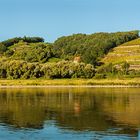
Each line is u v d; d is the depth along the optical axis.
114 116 79.94
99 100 117.31
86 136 59.16
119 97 128.25
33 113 85.56
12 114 83.88
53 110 91.31
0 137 58.62
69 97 129.38
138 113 84.62
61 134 60.56
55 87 196.88
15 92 156.88
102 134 60.41
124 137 58.31
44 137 58.59
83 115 81.81
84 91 160.75
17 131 62.97
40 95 139.00
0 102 111.81
